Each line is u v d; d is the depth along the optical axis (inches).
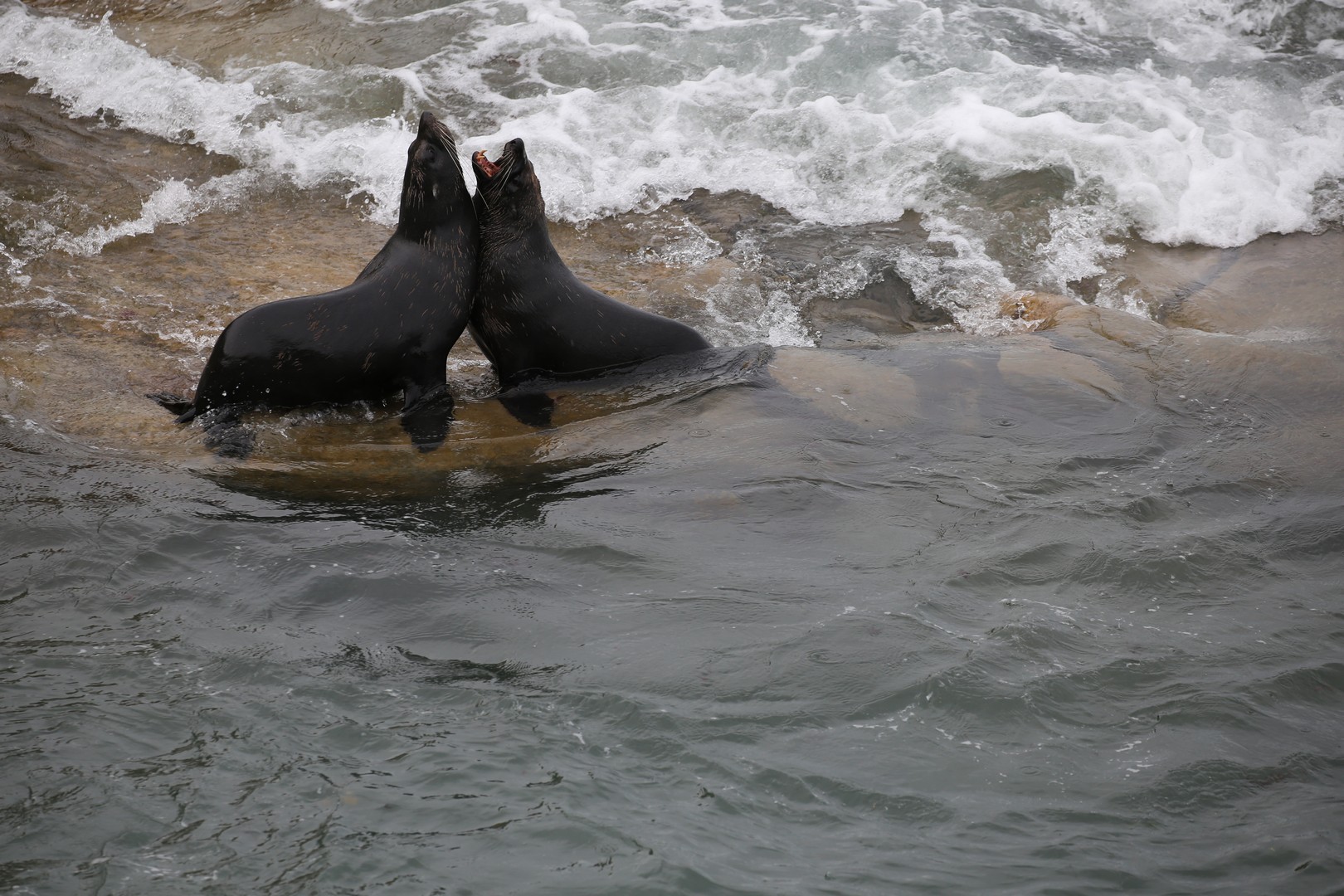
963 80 1144.8
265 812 377.4
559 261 749.3
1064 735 431.8
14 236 888.3
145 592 511.5
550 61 1178.0
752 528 582.6
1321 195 1044.5
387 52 1186.6
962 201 1028.5
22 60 1144.8
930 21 1244.5
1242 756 422.0
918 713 440.1
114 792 383.2
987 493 620.7
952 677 458.3
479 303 735.7
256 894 344.5
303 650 473.4
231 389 678.5
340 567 538.3
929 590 526.6
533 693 446.6
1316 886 358.9
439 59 1176.2
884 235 996.6
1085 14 1272.1
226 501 596.4
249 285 855.1
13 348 745.6
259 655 467.2
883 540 572.7
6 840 361.4
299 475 627.8
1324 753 425.4
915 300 921.5
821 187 1049.5
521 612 506.0
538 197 730.2
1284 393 742.5
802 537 575.5
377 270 705.6
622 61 1178.6
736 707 441.4
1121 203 1027.3
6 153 997.8
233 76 1139.3
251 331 672.4
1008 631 493.4
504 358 753.6
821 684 455.8
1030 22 1259.2
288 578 527.8
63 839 362.9
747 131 1095.6
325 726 422.9
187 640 476.4
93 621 487.5
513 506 601.6
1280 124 1109.1
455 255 711.1
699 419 692.7
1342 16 1243.8
